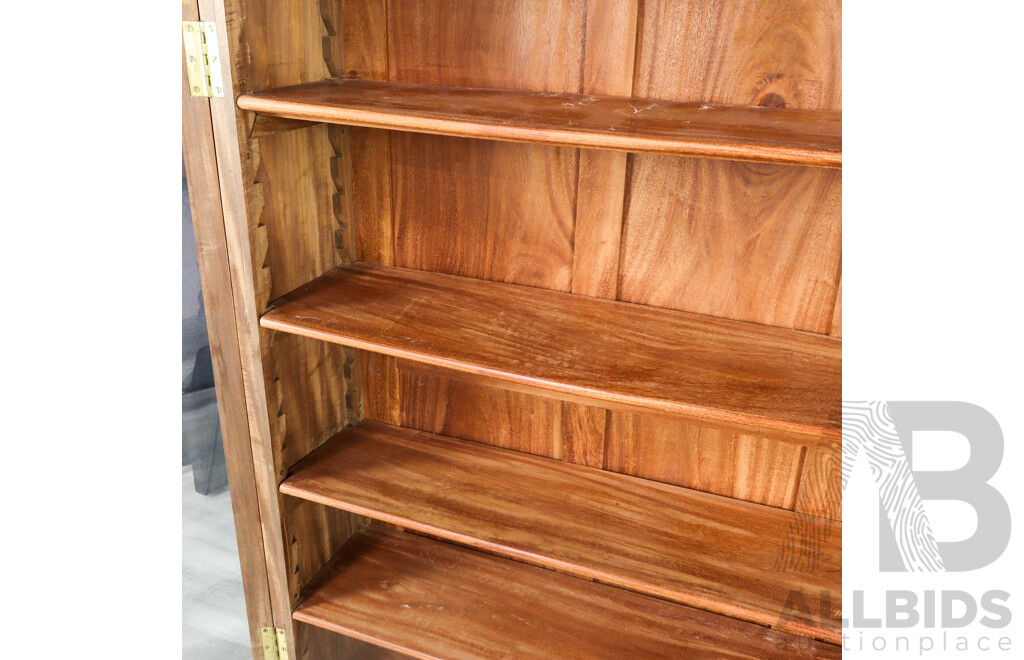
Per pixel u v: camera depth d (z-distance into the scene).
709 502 1.68
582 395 1.34
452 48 1.58
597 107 1.40
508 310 1.61
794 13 1.33
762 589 1.44
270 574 1.80
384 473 1.77
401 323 1.55
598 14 1.45
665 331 1.52
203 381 1.65
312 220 1.71
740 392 1.32
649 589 1.46
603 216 1.59
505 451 1.86
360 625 1.76
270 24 1.47
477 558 1.97
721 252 1.53
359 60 1.66
